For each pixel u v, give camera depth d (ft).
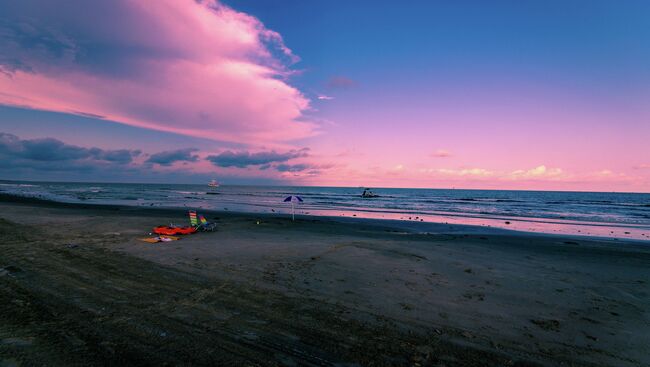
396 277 25.75
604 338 16.43
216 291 21.36
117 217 62.39
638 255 40.60
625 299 22.61
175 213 80.89
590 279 27.73
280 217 80.18
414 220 86.69
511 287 24.40
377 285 23.61
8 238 37.35
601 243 51.42
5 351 12.94
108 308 17.95
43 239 37.65
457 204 177.06
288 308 18.80
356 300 20.44
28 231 42.70
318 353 13.88
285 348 14.20
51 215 62.64
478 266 30.78
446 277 26.43
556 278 27.58
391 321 17.44
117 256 30.30
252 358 13.26
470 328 16.96
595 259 37.29
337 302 19.98
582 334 16.80
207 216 75.31
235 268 27.20
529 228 75.15
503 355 14.34
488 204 181.27
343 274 26.14
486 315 18.81
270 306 19.02
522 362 13.82
